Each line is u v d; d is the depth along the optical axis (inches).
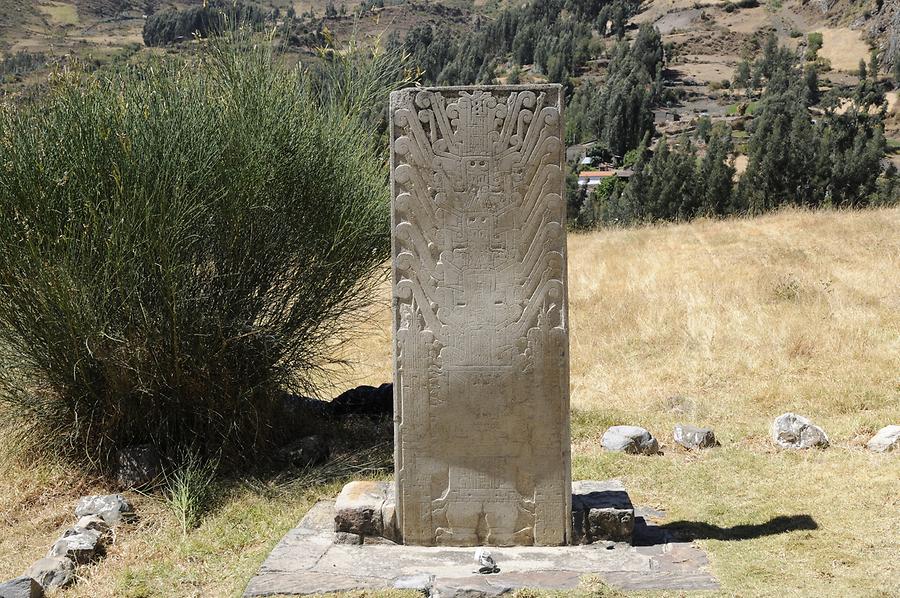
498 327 179.6
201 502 218.8
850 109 2001.7
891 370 304.3
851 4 5954.7
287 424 272.2
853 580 159.0
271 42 277.9
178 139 238.7
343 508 185.5
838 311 379.6
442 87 176.7
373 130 290.2
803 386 296.4
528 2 7549.2
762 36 5999.0
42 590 173.0
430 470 182.7
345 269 265.9
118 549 195.6
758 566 166.6
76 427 235.1
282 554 179.6
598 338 372.2
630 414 283.4
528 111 175.9
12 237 223.3
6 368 240.1
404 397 182.1
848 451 238.2
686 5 6688.0
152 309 235.9
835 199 1432.1
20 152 231.0
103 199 231.8
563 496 181.2
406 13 7135.8
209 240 247.6
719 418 277.4
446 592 154.8
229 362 249.4
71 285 219.8
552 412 180.4
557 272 178.5
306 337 266.5
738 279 450.3
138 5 5565.9
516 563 171.5
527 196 177.5
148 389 233.6
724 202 1480.1
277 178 250.5
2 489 230.2
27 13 4227.4
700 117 3607.3
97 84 251.8
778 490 212.1
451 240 179.2
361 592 159.2
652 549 178.4
